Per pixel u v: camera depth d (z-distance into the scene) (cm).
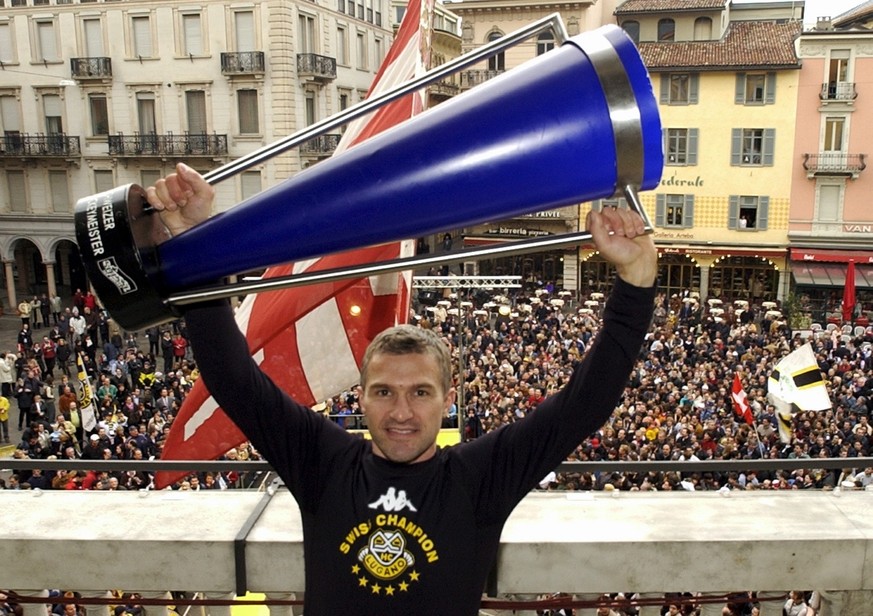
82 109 3838
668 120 3806
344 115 198
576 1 3906
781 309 3428
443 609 192
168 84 3725
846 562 285
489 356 2219
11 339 3309
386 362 199
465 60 195
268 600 301
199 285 185
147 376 2119
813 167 3625
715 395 1905
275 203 173
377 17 4494
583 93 158
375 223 167
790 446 1522
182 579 295
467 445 211
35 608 308
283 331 538
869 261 3603
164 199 184
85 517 311
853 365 2252
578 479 1229
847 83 3534
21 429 2094
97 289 180
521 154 158
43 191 3959
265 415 209
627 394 1902
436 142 161
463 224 169
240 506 320
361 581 195
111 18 3722
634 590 288
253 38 3603
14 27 3844
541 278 4003
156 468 325
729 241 3819
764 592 302
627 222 183
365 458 207
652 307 197
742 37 3903
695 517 304
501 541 286
